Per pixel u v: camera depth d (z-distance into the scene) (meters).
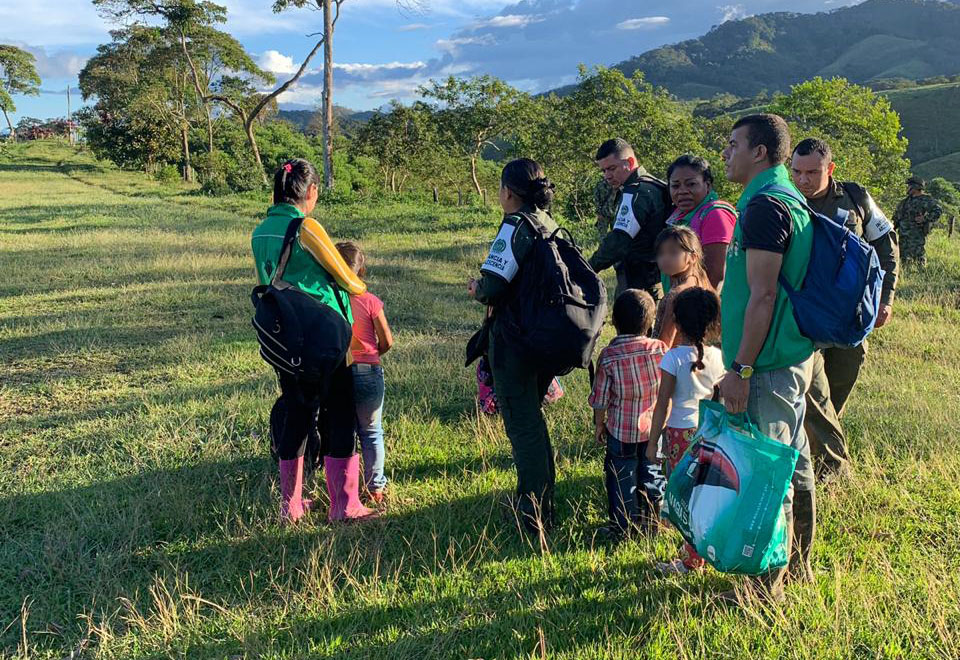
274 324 3.48
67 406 5.66
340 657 2.80
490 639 2.88
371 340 4.06
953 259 13.05
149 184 41.25
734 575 3.18
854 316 2.71
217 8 53.62
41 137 96.25
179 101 54.97
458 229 18.22
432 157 62.03
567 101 43.50
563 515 3.97
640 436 3.63
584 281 3.51
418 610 3.09
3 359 6.83
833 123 40.69
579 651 2.76
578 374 6.34
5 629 3.03
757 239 2.70
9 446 4.86
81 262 12.01
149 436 4.96
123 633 3.03
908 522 3.71
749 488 2.72
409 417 5.38
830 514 3.82
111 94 53.22
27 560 3.53
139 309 8.82
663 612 2.96
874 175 41.06
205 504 4.06
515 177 3.61
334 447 3.83
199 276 10.96
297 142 69.88
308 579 3.27
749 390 2.86
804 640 2.76
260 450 4.77
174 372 6.47
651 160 41.53
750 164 2.92
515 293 3.51
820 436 4.15
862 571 3.21
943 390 5.99
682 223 4.46
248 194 29.67
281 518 3.84
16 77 85.94
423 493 4.20
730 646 2.75
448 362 6.75
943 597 2.97
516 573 3.37
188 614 3.06
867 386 6.11
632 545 3.60
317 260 3.63
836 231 2.75
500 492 4.12
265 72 59.28
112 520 3.85
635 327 3.68
